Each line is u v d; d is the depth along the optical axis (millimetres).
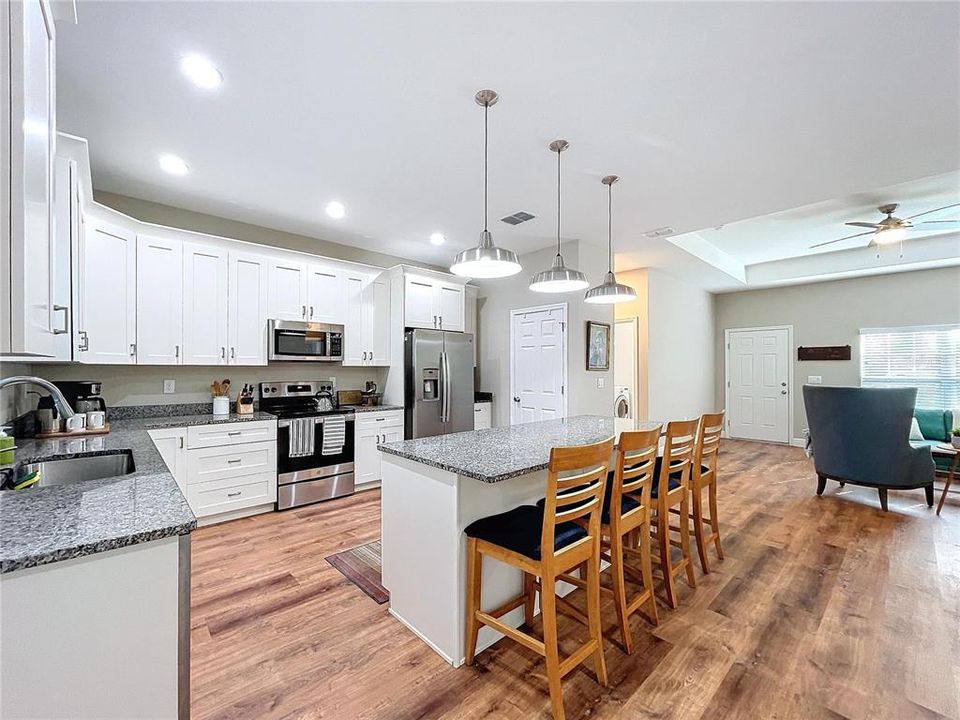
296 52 1856
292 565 2705
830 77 2002
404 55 1875
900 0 1565
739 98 2168
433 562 1952
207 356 3539
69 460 1949
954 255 5250
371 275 4680
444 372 4789
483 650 1934
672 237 4750
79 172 2213
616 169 2951
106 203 3334
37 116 1047
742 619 2162
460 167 2928
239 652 1894
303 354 4074
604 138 2555
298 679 1736
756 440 7387
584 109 2268
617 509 1960
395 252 5113
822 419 4156
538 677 1762
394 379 4766
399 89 2109
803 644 1964
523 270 5266
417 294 4793
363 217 3918
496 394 5590
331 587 2447
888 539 3168
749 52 1848
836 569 2693
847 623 2119
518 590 2150
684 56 1876
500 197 3438
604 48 1833
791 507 3896
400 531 2148
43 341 1128
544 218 3926
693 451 2680
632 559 2832
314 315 4195
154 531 995
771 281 6746
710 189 3273
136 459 1813
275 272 3959
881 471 3805
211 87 2088
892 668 1803
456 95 2156
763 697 1652
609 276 3336
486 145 2619
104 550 931
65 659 903
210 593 2377
